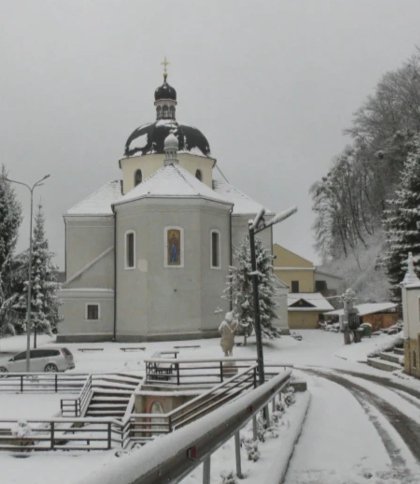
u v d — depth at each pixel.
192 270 46.91
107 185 57.06
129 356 39.50
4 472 15.95
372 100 65.88
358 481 7.89
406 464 8.91
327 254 80.69
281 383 14.98
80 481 3.15
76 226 53.41
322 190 79.19
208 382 23.64
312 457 9.38
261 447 9.93
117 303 48.84
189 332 46.28
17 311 45.12
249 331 44.34
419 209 39.88
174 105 58.06
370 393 19.81
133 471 3.67
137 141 56.22
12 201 46.03
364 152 67.31
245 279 44.31
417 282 26.55
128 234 48.62
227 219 49.97
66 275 52.94
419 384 23.02
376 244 70.88
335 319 69.31
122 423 19.53
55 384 29.62
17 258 45.81
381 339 42.19
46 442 20.39
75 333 49.12
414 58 63.91
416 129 60.22
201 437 5.43
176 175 49.47
